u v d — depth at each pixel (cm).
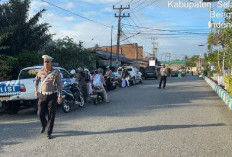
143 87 2241
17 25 1552
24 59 1506
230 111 1028
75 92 1163
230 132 718
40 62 1600
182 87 2139
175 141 638
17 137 699
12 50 1599
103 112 1050
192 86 2238
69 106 1083
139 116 944
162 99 1389
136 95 1608
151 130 742
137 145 609
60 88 705
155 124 812
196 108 1100
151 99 1397
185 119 882
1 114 1089
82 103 1202
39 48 1898
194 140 645
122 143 625
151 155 543
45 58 697
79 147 602
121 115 973
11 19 1625
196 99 1377
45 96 692
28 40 1744
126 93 1753
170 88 2053
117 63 3142
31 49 1791
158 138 663
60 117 970
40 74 705
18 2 1677
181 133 709
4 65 1366
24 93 967
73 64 2461
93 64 2730
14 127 821
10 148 605
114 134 707
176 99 1383
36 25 1794
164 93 1678
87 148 593
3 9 1666
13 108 1065
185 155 542
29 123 879
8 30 1504
